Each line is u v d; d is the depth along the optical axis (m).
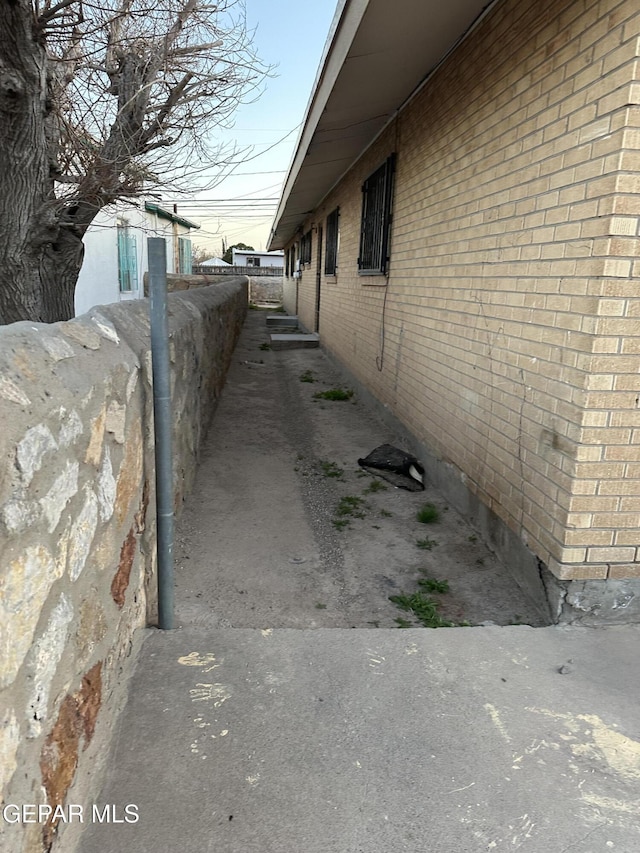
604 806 1.63
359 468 4.85
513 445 3.03
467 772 1.72
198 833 1.50
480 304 3.49
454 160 3.97
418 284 4.89
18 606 1.13
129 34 4.13
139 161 4.36
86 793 1.56
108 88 4.29
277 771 1.70
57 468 1.34
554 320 2.60
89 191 3.95
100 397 1.71
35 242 3.84
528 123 2.87
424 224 4.70
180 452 3.65
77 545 1.50
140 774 1.67
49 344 1.54
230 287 10.51
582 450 2.38
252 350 11.73
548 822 1.58
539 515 2.73
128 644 2.13
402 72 4.48
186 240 25.20
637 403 2.35
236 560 3.22
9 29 3.16
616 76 2.16
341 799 1.62
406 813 1.58
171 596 2.38
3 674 1.06
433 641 2.35
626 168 2.14
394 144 5.75
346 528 3.70
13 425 1.12
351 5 3.64
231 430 5.80
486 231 3.40
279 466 4.82
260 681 2.07
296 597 2.88
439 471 4.33
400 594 2.92
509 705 2.00
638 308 2.27
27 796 1.18
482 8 3.37
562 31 2.56
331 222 10.59
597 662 2.26
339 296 9.55
